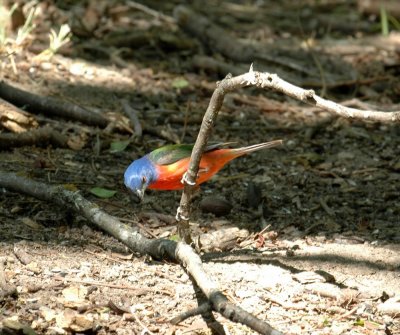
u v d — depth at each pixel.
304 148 12.48
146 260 8.72
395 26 18.97
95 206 9.11
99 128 12.19
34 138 11.24
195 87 14.33
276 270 8.73
